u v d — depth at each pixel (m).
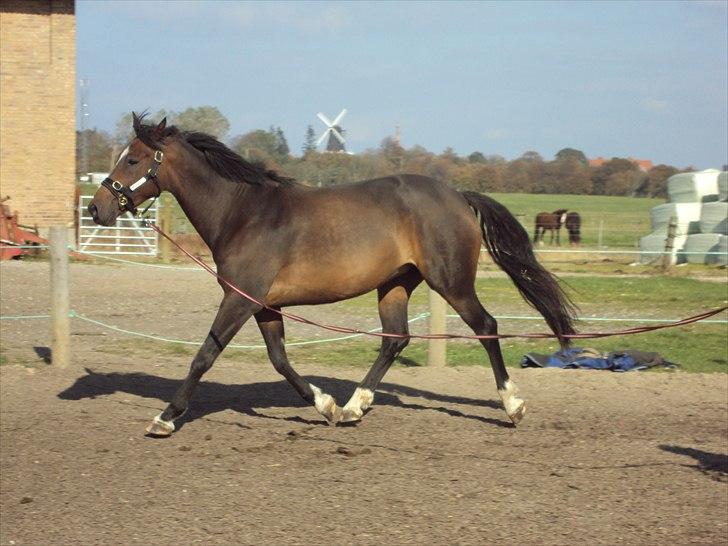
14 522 5.40
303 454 6.88
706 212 25.92
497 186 71.25
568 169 73.56
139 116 7.53
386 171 41.59
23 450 6.88
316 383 9.53
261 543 5.09
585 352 10.90
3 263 20.06
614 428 7.82
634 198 71.62
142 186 7.45
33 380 9.23
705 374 9.99
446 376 9.86
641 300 16.92
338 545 5.07
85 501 5.77
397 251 7.54
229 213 7.42
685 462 6.78
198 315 14.34
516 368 10.21
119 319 13.73
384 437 7.42
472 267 7.76
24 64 25.89
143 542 5.10
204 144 7.44
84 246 22.50
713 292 18.17
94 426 7.59
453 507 5.70
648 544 5.17
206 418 7.98
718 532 5.37
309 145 54.94
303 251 7.31
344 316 14.71
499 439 7.39
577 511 5.68
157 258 22.55
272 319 7.73
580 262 25.23
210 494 5.91
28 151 26.06
